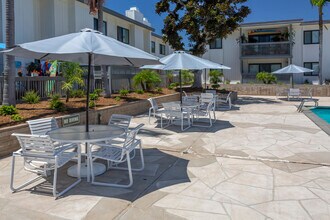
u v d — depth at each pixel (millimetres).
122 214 4016
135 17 27625
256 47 29047
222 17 17734
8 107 8273
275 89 25109
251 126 10383
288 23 27938
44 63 16062
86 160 5758
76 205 4285
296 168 5844
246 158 6547
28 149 4754
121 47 5309
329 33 28812
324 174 5492
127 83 17938
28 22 16516
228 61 31234
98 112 10422
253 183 5086
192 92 19312
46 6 17391
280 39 30219
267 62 30672
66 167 5941
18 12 15719
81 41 4926
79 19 18812
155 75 17719
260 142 7992
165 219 3881
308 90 24203
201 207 4211
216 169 5824
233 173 5590
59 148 5152
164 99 16484
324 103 18438
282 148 7355
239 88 26281
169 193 4691
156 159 6520
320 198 4465
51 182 5156
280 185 4984
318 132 9258
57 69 14625
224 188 4879
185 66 9930
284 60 30109
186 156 6754
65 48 4688
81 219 3883
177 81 25609
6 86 9023
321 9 24969
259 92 25719
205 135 8914
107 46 4977
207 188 4883
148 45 29766
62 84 12086
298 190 4770
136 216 3959
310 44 29391
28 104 10383
